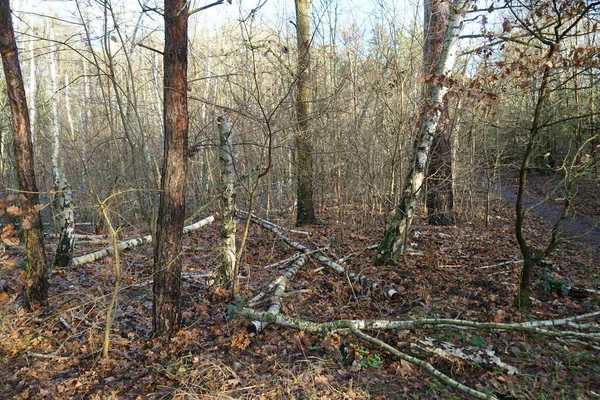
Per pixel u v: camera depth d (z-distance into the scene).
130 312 5.86
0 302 4.99
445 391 4.12
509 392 4.08
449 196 11.91
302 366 4.53
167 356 4.73
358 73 10.12
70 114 16.05
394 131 9.38
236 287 6.03
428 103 7.41
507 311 5.81
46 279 5.70
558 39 5.21
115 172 10.07
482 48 7.50
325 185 12.31
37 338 5.10
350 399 3.96
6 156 12.85
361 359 4.62
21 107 5.34
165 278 4.97
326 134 10.82
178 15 4.56
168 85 4.66
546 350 4.85
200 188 14.05
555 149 17.94
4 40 5.14
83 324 5.47
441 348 4.75
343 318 5.68
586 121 12.58
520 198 5.64
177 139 4.77
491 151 15.62
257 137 10.82
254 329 5.11
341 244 9.32
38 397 4.09
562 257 8.87
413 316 5.57
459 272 7.56
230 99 10.09
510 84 11.10
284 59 10.32
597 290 6.71
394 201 9.10
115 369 4.53
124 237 9.46
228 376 4.33
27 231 5.52
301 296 6.43
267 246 9.31
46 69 16.38
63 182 7.56
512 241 10.31
